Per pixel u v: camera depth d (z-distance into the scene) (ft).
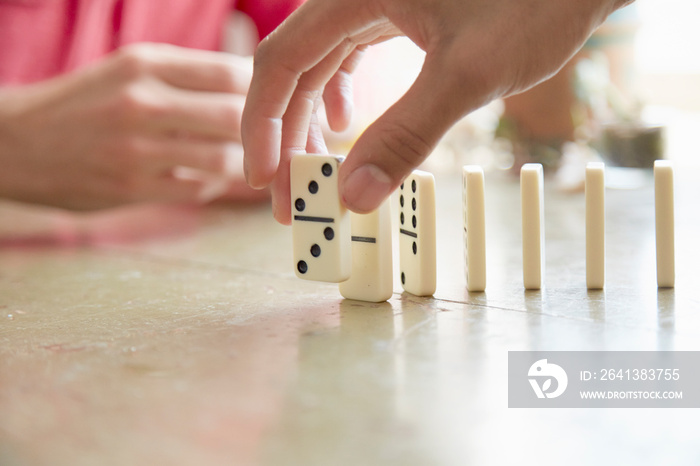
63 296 1.90
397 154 1.64
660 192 1.79
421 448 1.37
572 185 2.88
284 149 1.83
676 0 4.78
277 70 1.76
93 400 1.48
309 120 1.84
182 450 1.38
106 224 2.70
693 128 4.38
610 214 2.46
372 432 1.40
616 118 3.16
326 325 1.69
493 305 1.75
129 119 2.45
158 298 1.87
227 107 2.45
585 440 1.38
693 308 1.70
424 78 1.64
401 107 1.64
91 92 2.50
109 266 2.14
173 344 1.63
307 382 1.50
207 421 1.42
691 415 1.41
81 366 1.57
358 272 1.80
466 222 1.84
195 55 2.49
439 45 1.64
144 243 2.39
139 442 1.39
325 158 1.74
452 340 1.61
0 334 1.70
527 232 1.82
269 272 2.04
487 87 1.63
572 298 1.77
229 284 1.95
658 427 1.40
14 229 2.62
